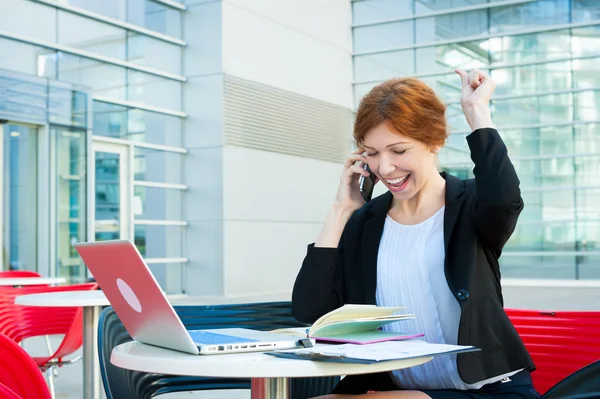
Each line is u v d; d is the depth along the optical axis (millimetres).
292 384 2311
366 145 1806
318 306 1964
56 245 9305
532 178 15492
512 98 15672
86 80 11094
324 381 2404
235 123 12719
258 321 2373
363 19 16531
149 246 12133
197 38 12703
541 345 2221
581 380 1522
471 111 1841
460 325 1742
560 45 15344
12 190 9172
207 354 1450
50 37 10562
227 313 2352
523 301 11094
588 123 15125
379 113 1750
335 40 15828
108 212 11305
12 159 9172
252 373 1317
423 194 1943
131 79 11836
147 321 1530
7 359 2150
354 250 2018
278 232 13578
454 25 16094
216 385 2381
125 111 11742
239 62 12844
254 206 13062
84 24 11070
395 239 1955
